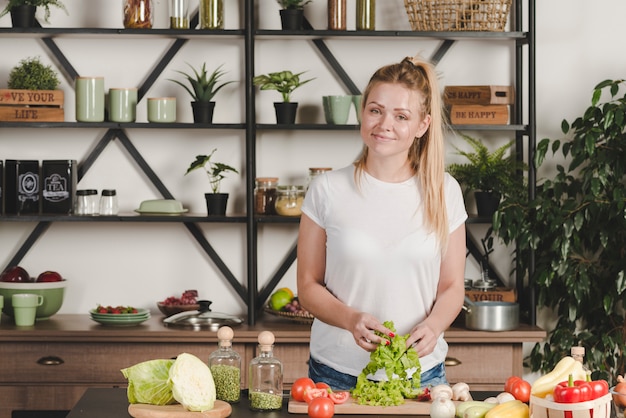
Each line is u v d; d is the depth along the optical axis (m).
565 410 1.92
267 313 4.25
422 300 2.53
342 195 2.51
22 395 3.87
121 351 3.87
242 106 4.31
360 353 2.51
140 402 2.25
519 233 3.91
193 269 4.34
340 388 2.53
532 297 4.02
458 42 4.30
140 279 4.34
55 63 4.29
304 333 3.84
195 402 2.17
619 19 4.28
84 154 4.31
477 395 2.41
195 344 3.86
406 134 2.40
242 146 4.31
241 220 4.00
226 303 4.35
